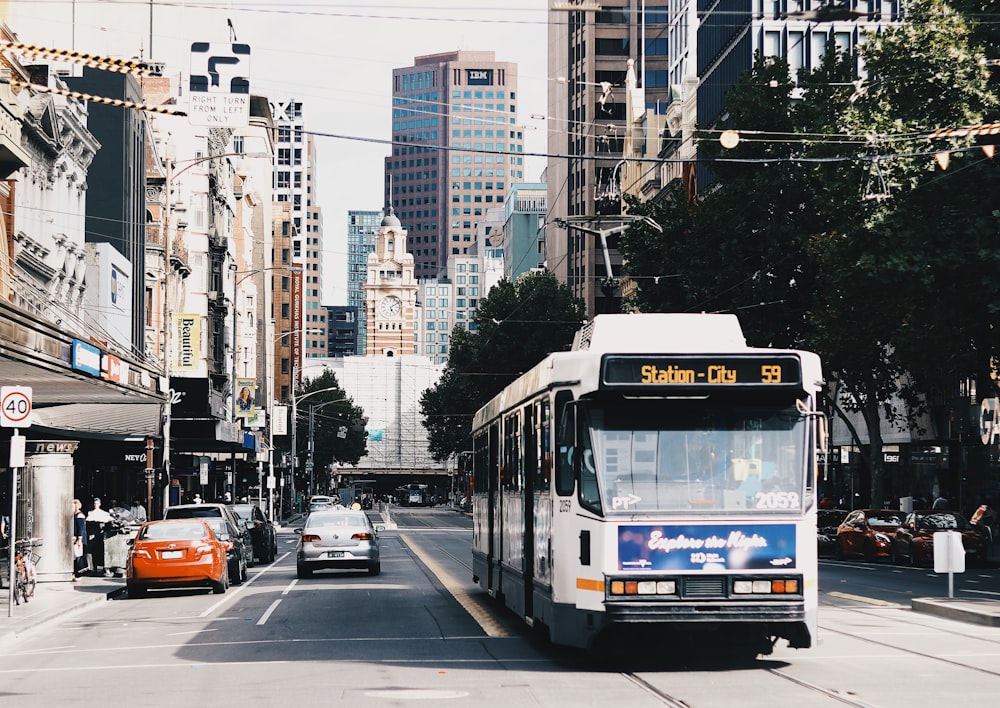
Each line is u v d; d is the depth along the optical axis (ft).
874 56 114.73
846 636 61.36
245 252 404.36
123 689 47.14
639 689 44.06
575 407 48.60
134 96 208.44
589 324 54.75
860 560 156.15
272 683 47.32
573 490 48.85
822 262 137.80
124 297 196.13
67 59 55.88
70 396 130.72
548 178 583.99
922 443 199.41
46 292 159.84
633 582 46.93
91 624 77.10
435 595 91.61
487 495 81.25
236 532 113.29
